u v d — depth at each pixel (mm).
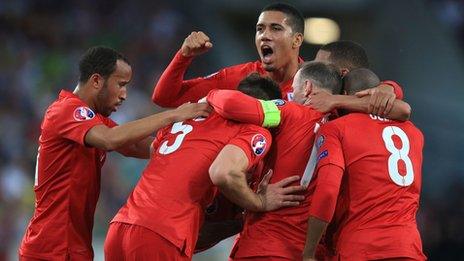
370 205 18484
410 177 18828
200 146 18906
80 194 19984
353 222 18547
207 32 66750
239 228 20891
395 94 19453
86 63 20297
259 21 21969
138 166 49406
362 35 68375
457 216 42719
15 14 63312
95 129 19391
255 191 19297
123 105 54688
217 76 22594
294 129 18984
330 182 18047
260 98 19469
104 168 48344
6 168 48375
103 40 62812
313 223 18078
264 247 18625
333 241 19219
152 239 18297
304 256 18203
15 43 60781
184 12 67375
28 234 20234
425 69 66438
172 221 18391
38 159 20234
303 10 68250
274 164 19031
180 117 19344
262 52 21922
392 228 18359
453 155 61875
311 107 19250
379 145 18766
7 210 46000
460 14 70812
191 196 18656
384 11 68125
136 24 64562
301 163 18922
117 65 20359
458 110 64250
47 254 19875
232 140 18359
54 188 19922
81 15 64312
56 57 60281
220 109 18859
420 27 68062
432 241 40500
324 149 18438
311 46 66062
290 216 18766
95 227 45406
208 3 68375
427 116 63281
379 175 18578
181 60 21234
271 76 22203
